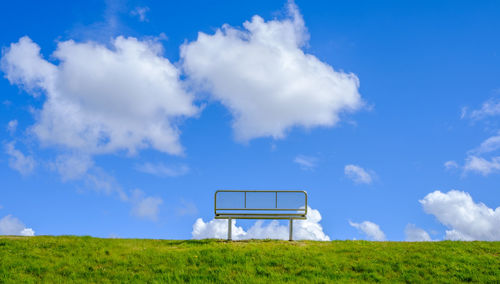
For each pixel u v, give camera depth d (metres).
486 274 10.88
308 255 12.12
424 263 11.56
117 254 12.38
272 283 10.11
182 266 11.30
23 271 10.77
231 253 12.23
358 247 13.22
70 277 10.52
